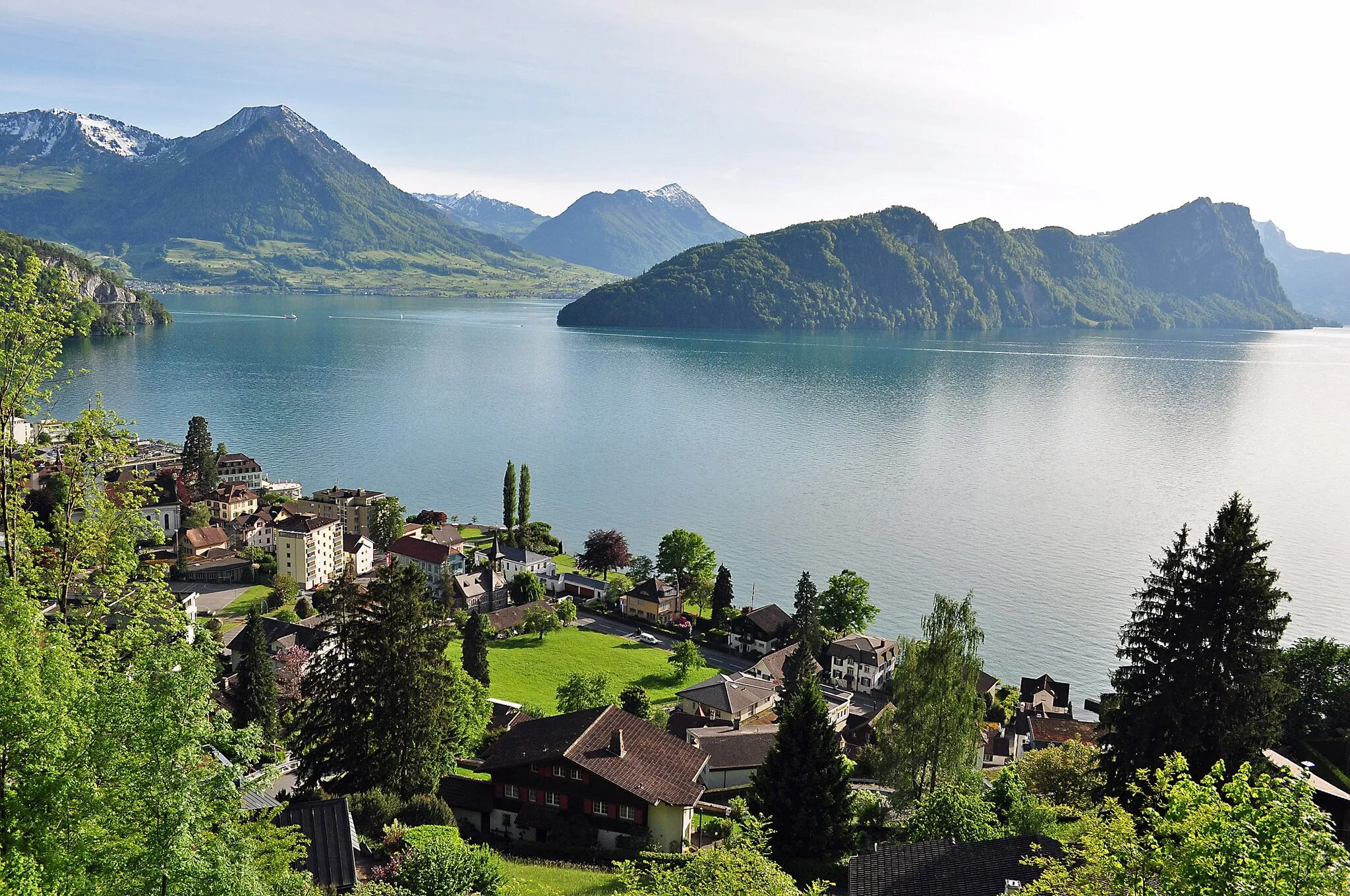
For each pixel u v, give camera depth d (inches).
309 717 2317.9
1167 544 6875.0
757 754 3171.8
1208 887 1008.2
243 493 7303.2
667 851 2250.2
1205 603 2049.7
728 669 5044.3
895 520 7539.4
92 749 1062.4
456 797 2477.9
